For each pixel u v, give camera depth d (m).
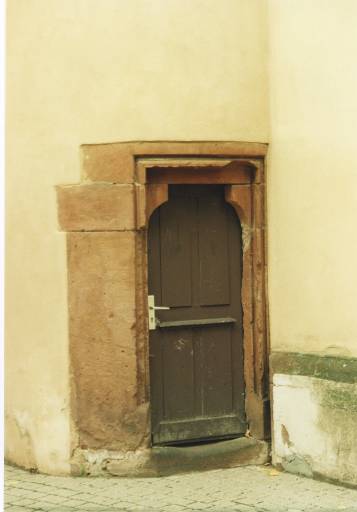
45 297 6.36
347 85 5.77
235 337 6.63
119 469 6.18
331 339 5.94
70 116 6.23
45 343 6.37
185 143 6.19
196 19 6.20
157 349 6.40
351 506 5.41
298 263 6.20
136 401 6.18
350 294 5.79
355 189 5.73
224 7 6.27
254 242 6.50
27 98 6.41
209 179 6.40
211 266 6.55
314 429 6.01
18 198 6.50
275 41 6.34
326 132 5.94
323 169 5.97
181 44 6.17
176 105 6.17
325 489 5.79
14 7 6.48
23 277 6.50
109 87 6.15
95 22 6.16
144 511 5.39
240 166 6.46
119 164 6.16
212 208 6.55
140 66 6.12
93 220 6.20
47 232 6.34
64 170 6.26
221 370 6.58
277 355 6.32
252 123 6.35
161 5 6.14
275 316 6.41
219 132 6.25
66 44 6.23
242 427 6.61
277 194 6.36
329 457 5.90
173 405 6.44
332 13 5.86
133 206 6.15
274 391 6.34
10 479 6.22
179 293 6.46
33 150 6.39
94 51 6.17
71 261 6.25
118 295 6.17
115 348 6.19
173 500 5.61
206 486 5.93
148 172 6.26
